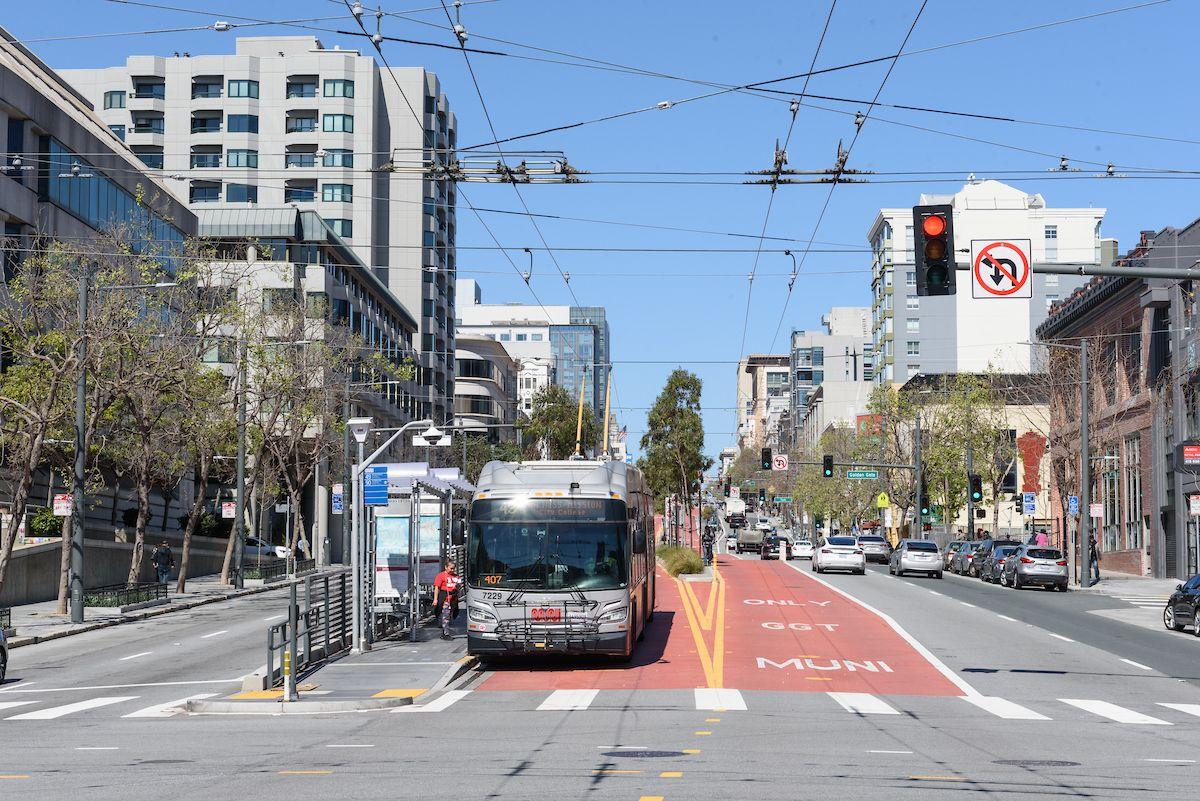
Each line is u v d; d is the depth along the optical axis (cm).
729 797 1105
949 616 3603
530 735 1575
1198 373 5278
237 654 2934
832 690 2148
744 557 9106
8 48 5641
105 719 1859
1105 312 6412
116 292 4056
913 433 8025
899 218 12650
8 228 5103
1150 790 1163
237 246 6266
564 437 12975
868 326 18462
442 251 12025
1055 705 1967
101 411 3972
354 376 8238
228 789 1174
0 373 4588
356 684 2141
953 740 1541
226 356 5734
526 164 2381
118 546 5400
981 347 12381
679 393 7762
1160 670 2497
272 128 10512
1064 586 4975
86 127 5753
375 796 1123
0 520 4500
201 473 5147
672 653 2717
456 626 3212
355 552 2667
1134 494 6256
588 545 2409
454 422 11756
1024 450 8812
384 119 10850
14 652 3209
